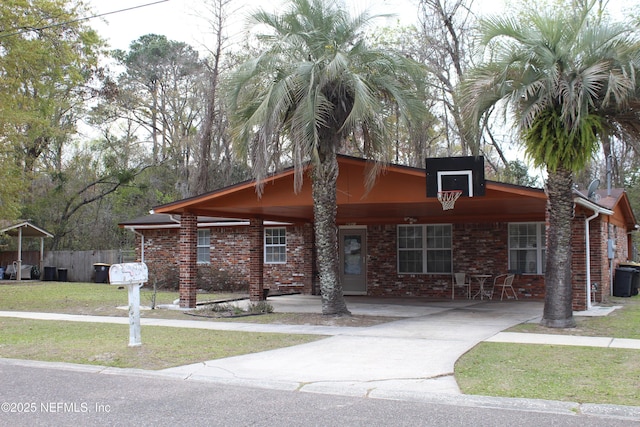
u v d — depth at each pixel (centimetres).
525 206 1628
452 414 653
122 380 838
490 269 2047
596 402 679
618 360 904
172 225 2480
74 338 1189
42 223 4103
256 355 991
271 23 1423
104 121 4422
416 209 1730
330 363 920
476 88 1244
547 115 1214
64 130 3522
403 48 2706
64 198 4138
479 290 2058
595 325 1273
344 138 1448
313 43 1392
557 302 1262
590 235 1723
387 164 1423
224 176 3647
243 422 627
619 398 694
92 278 3253
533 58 1195
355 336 1177
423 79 1443
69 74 2892
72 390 777
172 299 2061
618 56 1168
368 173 1456
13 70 2105
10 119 2061
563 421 624
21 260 3459
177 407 689
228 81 1419
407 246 2184
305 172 1551
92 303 1919
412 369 867
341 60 1271
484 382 779
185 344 1097
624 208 2325
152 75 4691
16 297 2158
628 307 1647
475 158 1352
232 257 2458
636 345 1034
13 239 3744
